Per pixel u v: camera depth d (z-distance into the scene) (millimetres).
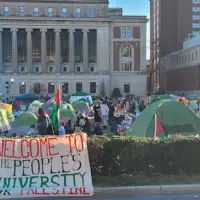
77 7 101562
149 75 118938
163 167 11172
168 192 10312
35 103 31391
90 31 102562
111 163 11023
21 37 102438
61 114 22781
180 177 10984
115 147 10992
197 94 89562
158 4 130125
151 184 10555
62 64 103625
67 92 100125
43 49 100125
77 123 22297
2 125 21016
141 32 102625
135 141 11117
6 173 10188
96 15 101500
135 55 102688
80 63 104000
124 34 102438
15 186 10109
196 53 92125
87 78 100375
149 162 11141
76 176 10320
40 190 10055
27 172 10242
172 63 114062
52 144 10375
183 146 11242
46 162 10320
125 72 102312
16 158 10258
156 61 128625
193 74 93812
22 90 98938
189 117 14641
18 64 101875
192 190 10391
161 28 124125
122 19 101500
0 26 97875
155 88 138250
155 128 14367
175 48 121875
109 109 31156
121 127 22672
